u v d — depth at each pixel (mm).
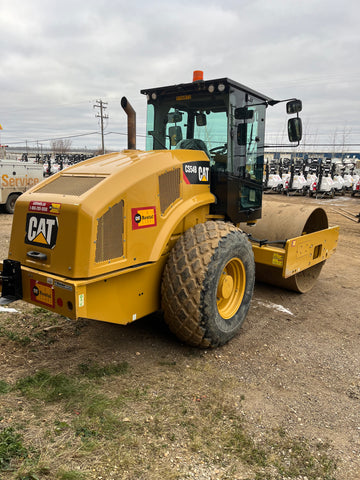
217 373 3309
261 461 2320
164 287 3412
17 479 1995
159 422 2596
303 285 5656
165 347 3715
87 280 2717
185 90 4125
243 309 3957
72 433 2396
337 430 2672
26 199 3061
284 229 5172
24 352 3463
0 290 3271
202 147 4109
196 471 2193
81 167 3340
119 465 2178
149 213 3162
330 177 20016
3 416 2504
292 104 4355
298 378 3334
